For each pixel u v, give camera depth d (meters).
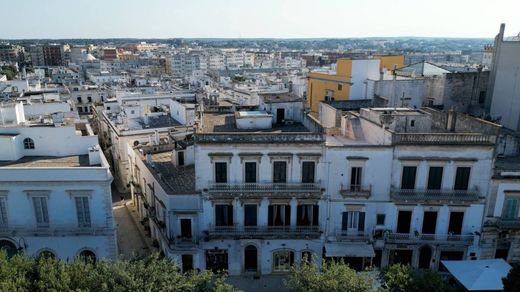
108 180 40.19
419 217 42.53
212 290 31.23
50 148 47.09
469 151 40.53
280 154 41.03
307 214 43.25
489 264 38.78
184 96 93.06
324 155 41.12
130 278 29.20
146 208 52.88
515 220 41.94
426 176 41.38
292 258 44.28
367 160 41.16
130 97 90.25
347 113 50.72
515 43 49.78
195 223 42.81
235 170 41.47
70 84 132.88
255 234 42.50
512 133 47.97
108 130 83.19
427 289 31.72
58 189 40.09
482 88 56.94
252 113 48.28
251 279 43.66
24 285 29.69
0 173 39.16
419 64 69.50
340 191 41.94
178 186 45.06
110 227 41.56
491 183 41.28
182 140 54.53
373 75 60.09
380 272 36.53
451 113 46.12
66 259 41.91
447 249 43.12
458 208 42.00
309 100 70.06
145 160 54.22
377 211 42.62
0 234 40.19
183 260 43.78
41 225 40.91
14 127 46.25
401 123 43.62
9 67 193.62
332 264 33.78
